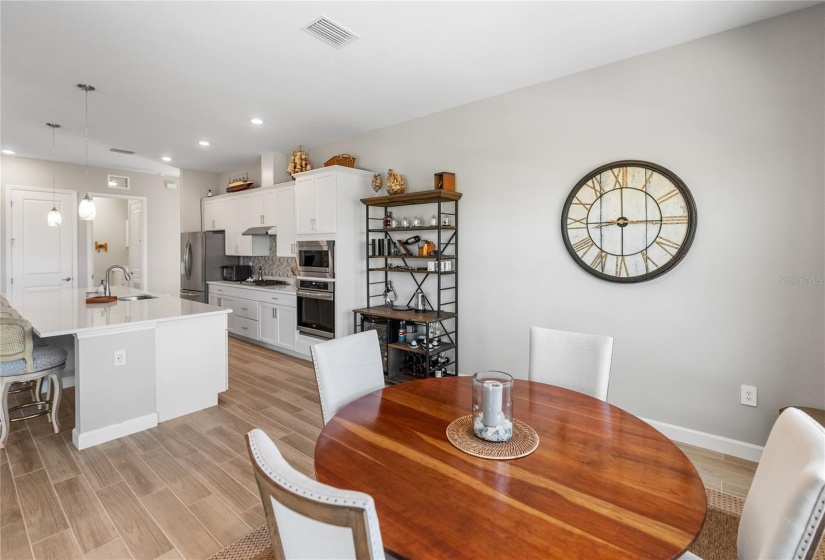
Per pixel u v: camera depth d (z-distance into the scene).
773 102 2.38
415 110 3.92
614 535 0.88
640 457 1.23
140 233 6.99
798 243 2.34
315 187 4.54
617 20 2.40
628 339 2.93
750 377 2.50
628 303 2.92
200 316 3.22
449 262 3.77
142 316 3.03
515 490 1.05
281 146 5.21
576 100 3.10
